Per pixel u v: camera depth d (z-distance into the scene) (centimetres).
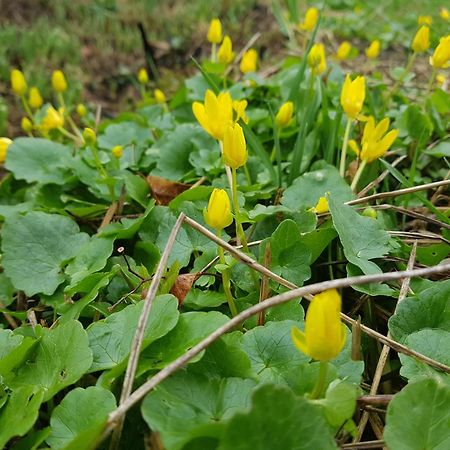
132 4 72
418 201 25
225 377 15
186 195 23
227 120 20
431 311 17
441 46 26
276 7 42
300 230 21
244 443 11
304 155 28
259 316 18
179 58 62
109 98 55
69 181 29
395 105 34
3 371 17
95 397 15
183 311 19
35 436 15
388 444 13
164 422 13
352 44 55
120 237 23
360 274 19
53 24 66
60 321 19
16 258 22
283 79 35
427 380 13
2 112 45
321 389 13
